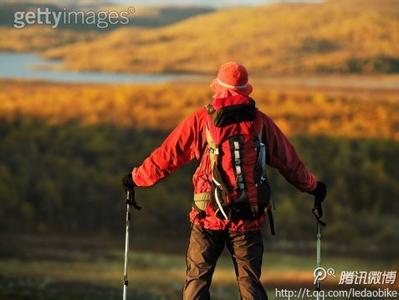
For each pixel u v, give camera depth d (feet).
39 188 281.33
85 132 307.99
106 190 285.84
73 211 276.00
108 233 274.36
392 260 252.42
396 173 312.29
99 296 134.10
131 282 181.88
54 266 208.33
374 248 263.08
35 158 292.81
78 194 280.31
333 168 314.76
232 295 165.99
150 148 313.53
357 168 311.88
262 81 346.13
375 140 321.11
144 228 273.75
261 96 340.39
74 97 318.24
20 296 119.03
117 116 318.24
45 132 304.71
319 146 324.60
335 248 265.75
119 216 280.10
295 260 239.30
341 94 341.41
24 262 212.43
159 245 258.57
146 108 323.57
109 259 231.30
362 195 302.25
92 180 288.30
